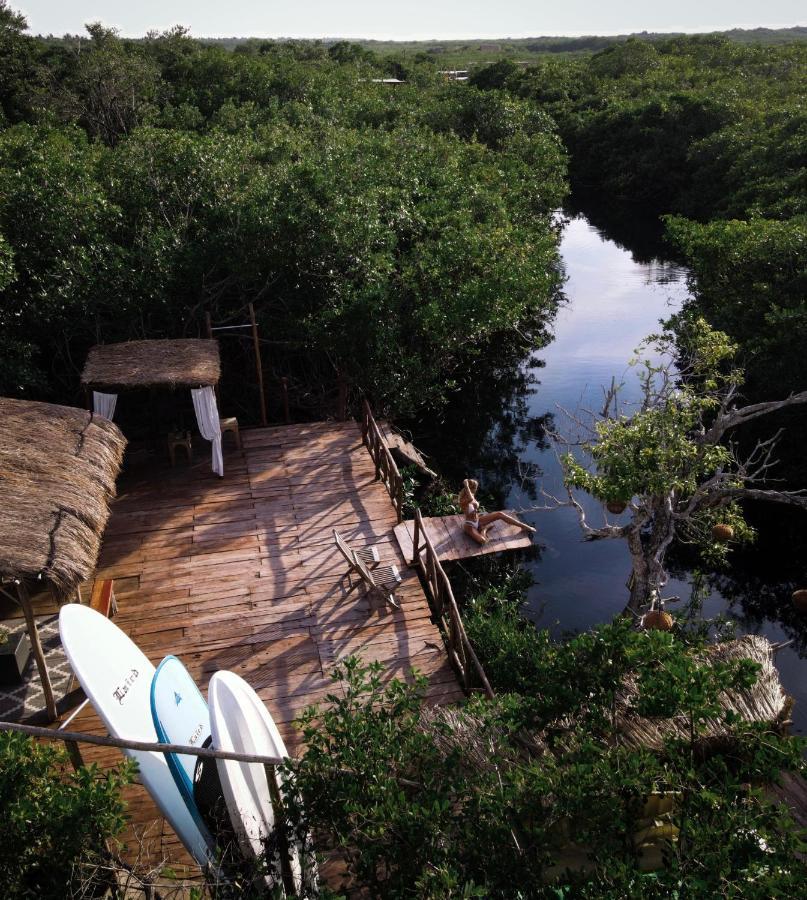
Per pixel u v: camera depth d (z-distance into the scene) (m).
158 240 18.45
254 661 9.89
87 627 6.80
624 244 42.44
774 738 5.28
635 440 11.76
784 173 34.97
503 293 19.89
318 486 14.27
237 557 12.08
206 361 14.38
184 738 6.59
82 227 18.25
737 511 13.62
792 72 68.19
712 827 4.49
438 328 19.12
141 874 5.33
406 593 11.27
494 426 22.36
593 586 14.95
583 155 60.22
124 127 46.31
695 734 5.55
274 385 20.75
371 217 20.02
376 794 4.98
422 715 7.11
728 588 15.17
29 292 17.53
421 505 16.73
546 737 6.68
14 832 4.51
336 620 10.66
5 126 41.47
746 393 20.09
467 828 4.80
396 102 45.69
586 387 24.75
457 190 25.97
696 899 4.09
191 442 15.92
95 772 4.93
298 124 34.66
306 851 5.24
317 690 9.40
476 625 11.24
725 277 23.88
